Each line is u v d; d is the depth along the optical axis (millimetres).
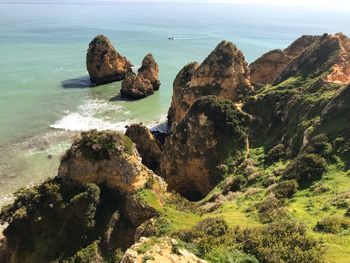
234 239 21891
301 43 78125
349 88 39844
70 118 74500
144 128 55562
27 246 32469
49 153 59125
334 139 36344
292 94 50000
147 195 33250
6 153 58719
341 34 59406
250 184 38781
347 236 21922
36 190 34719
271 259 19062
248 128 49719
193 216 31969
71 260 30375
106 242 31469
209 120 49250
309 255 18938
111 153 34500
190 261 18750
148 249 19672
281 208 28453
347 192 27859
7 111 76250
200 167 48188
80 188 34312
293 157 39969
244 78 65875
